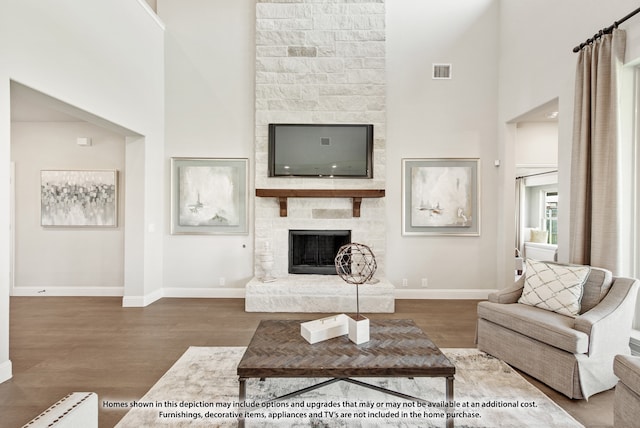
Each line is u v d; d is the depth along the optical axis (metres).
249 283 4.07
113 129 3.87
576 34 3.26
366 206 4.52
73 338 3.19
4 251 2.36
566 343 2.14
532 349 2.40
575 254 3.04
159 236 4.59
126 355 2.82
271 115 4.52
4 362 2.38
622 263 2.80
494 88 4.66
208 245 4.66
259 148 4.52
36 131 4.69
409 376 1.78
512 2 4.31
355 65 4.52
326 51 4.51
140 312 3.98
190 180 4.64
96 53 3.26
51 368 2.58
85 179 4.69
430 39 4.67
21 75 2.44
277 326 2.38
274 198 4.53
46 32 2.66
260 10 4.50
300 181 4.52
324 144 4.52
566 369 2.15
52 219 4.68
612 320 2.24
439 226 4.67
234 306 4.24
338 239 4.58
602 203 2.83
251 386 2.31
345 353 1.94
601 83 2.83
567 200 3.38
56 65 2.76
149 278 4.36
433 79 4.67
